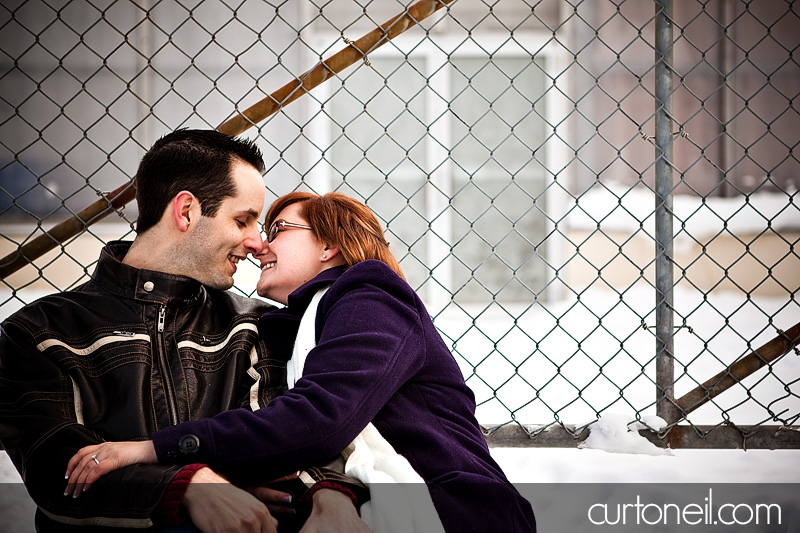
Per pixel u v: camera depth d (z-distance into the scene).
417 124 7.77
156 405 1.68
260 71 7.35
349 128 7.70
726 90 7.75
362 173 7.75
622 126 7.77
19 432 1.57
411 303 1.73
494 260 7.93
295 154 7.60
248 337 1.82
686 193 7.82
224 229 1.80
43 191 7.26
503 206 7.88
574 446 2.24
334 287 1.73
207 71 7.31
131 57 7.25
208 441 1.48
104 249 1.82
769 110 7.74
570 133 7.79
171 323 1.77
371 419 1.58
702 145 7.78
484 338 5.91
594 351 5.19
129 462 1.49
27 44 7.19
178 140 1.81
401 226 7.87
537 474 2.55
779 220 7.56
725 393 3.57
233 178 1.80
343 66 2.22
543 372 4.50
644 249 7.81
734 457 2.65
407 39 7.66
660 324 2.27
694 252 7.62
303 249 1.87
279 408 1.51
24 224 7.23
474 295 7.95
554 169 7.81
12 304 6.19
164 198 1.79
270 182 7.58
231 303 1.89
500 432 2.24
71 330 1.70
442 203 7.84
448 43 7.68
